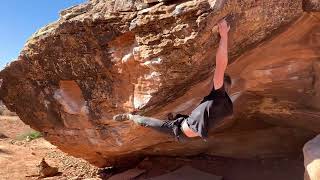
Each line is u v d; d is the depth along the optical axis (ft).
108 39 26.84
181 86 26.18
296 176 36.11
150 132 31.65
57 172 49.34
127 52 26.50
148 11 24.23
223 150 39.09
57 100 32.55
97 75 29.30
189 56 24.07
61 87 31.89
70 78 30.71
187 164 39.37
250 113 33.42
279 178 36.22
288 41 25.17
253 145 37.65
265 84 28.43
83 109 31.48
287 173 36.81
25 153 62.95
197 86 26.76
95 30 26.99
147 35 24.79
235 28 22.94
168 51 24.27
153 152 39.27
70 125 33.83
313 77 27.66
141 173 38.78
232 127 35.35
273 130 35.68
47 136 36.94
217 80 15.60
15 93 34.55
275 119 33.63
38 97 33.58
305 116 31.24
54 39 29.14
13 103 35.27
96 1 28.71
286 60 26.61
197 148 38.42
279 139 36.55
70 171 49.88
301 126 33.37
